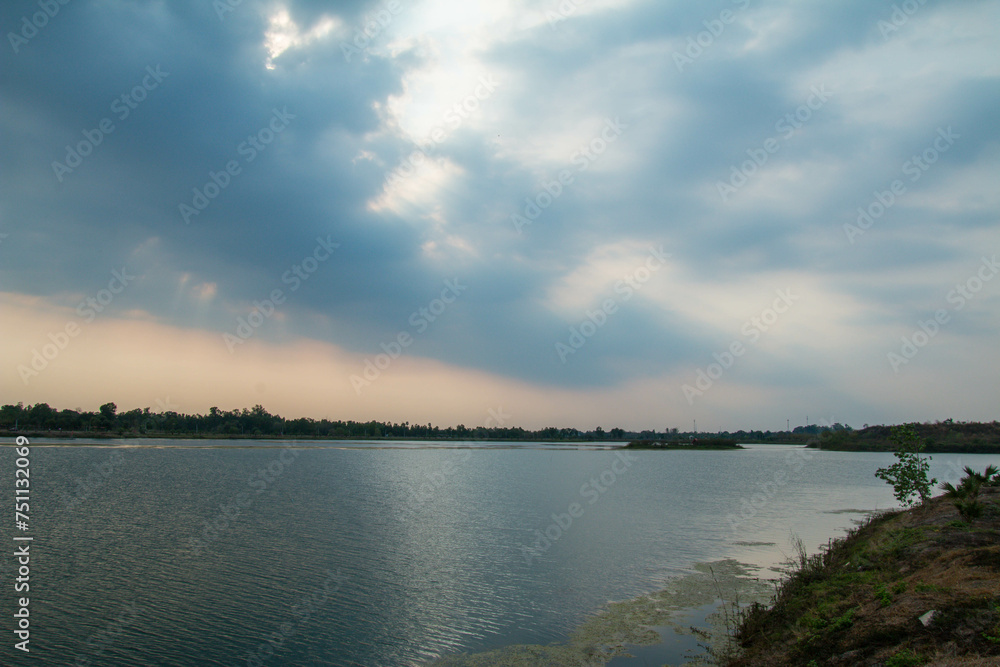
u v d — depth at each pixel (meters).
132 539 34.38
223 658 17.62
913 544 19.89
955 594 13.09
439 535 37.25
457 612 22.00
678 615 21.56
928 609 12.75
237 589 24.62
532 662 17.50
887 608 13.66
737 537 37.09
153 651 18.08
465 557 30.98
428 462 122.50
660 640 19.06
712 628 20.08
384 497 57.81
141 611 21.73
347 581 26.02
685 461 142.00
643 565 29.38
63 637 19.20
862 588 16.86
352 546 33.31
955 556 16.50
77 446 137.00
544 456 161.25
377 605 22.73
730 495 62.97
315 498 55.44
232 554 30.84
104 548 31.84
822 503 55.62
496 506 52.66
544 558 30.89
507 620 21.12
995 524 20.38
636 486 73.81
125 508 46.59
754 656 15.62
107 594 23.72
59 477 69.56
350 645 18.73
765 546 34.16
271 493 58.59
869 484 77.44
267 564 28.81
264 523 40.53
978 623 11.64
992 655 10.41
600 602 23.20
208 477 73.38
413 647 18.67
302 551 31.80
